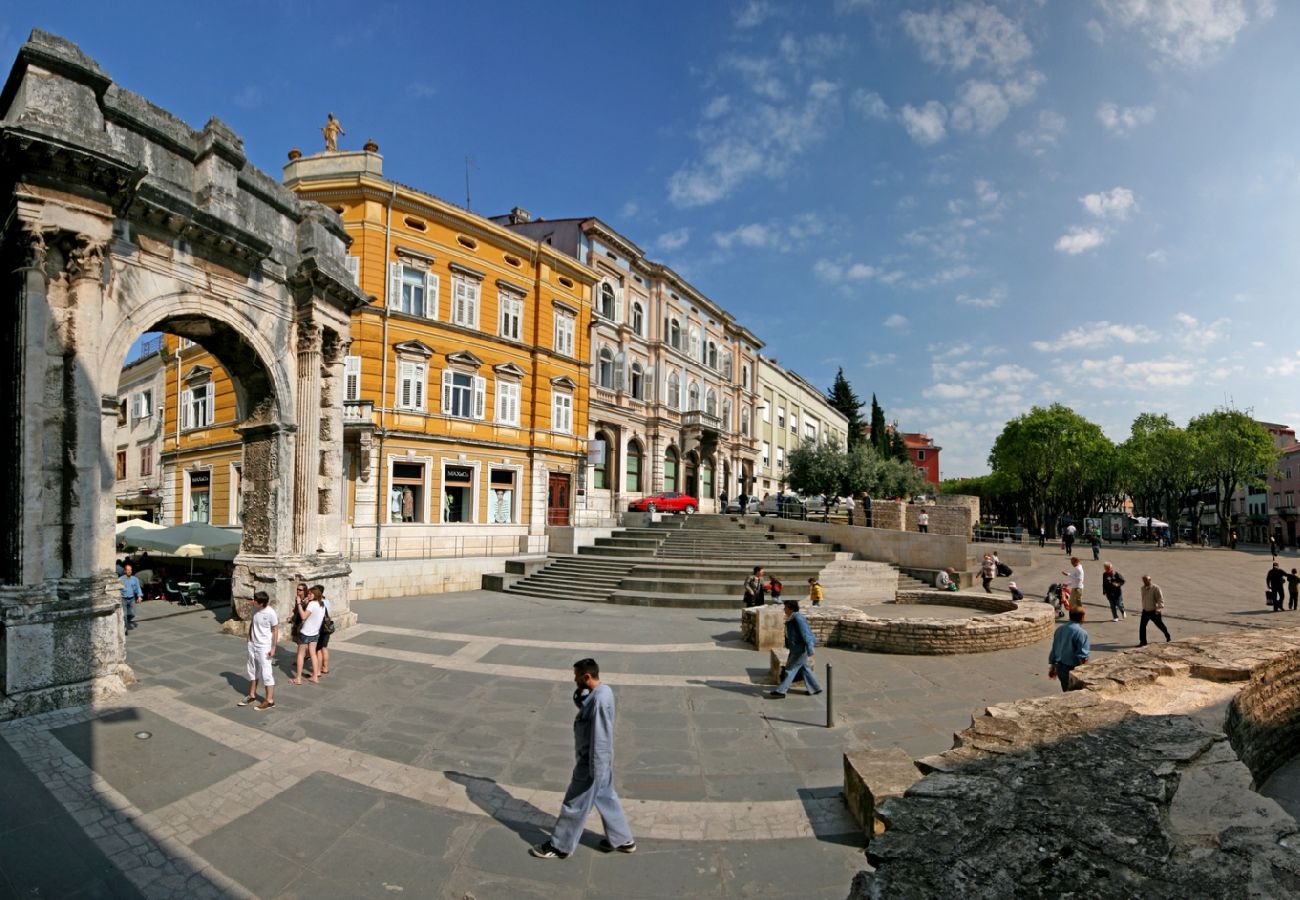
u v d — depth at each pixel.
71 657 9.82
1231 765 4.50
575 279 35.94
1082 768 4.53
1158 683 8.06
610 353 40.00
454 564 24.17
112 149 10.45
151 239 12.03
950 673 12.05
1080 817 3.84
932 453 116.62
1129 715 5.57
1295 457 65.75
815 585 18.12
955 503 33.88
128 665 11.26
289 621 14.35
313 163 27.28
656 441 43.00
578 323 36.09
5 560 9.88
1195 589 24.34
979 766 4.81
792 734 8.85
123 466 39.75
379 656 12.87
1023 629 14.31
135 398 38.91
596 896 5.21
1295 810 7.60
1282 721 8.98
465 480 29.86
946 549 24.80
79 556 10.17
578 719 5.94
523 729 8.92
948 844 3.68
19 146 9.62
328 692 10.44
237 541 19.88
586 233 38.44
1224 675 8.27
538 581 24.08
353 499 25.84
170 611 17.94
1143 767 4.46
